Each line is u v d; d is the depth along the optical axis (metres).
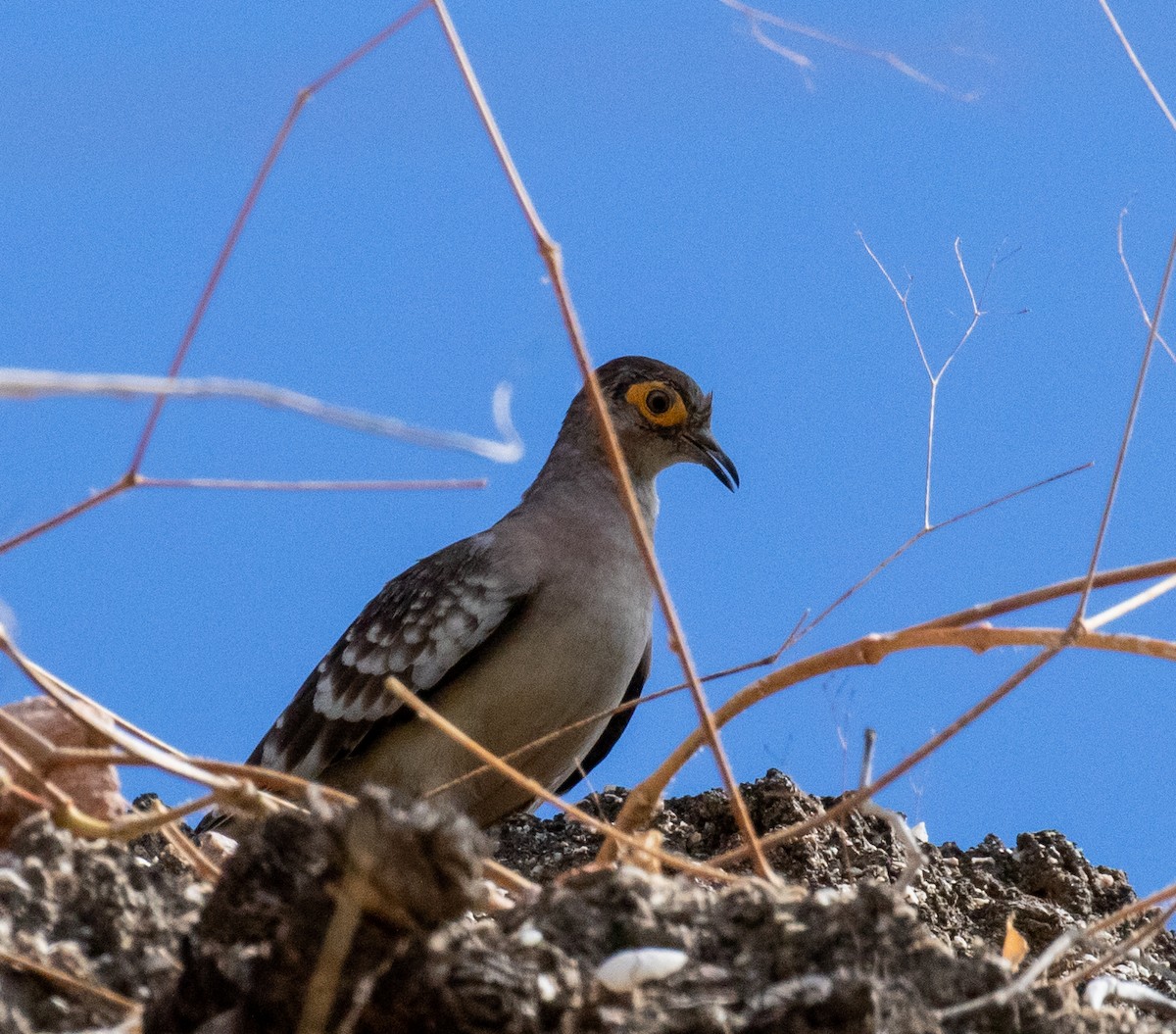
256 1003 5.79
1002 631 8.02
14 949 6.73
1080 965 10.04
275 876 6.27
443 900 5.21
